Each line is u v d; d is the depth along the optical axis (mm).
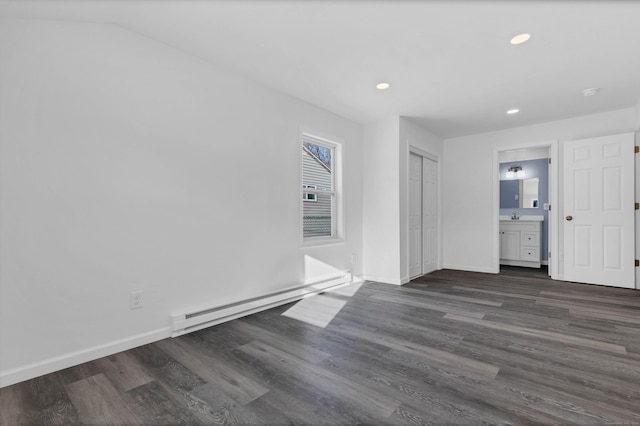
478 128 4777
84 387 1691
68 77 1936
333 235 4211
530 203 5930
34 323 1808
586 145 4109
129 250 2180
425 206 4980
